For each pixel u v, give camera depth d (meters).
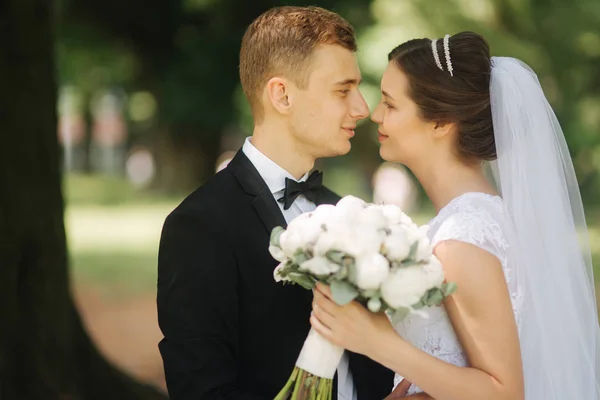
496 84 2.50
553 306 2.45
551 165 2.52
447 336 2.39
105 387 5.10
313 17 2.61
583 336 2.51
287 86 2.60
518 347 2.27
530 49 15.58
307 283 2.23
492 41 15.19
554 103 18.14
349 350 2.47
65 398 4.67
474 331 2.26
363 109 2.65
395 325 2.44
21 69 4.73
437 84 2.47
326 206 2.21
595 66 18.30
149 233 17.38
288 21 2.61
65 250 4.89
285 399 2.34
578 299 2.54
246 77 2.69
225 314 2.46
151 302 10.38
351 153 21.62
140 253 14.50
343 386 2.65
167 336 2.47
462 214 2.36
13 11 4.73
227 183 2.62
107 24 17.50
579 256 2.55
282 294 2.53
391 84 2.56
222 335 2.45
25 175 4.70
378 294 2.10
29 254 4.66
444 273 2.28
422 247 2.14
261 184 2.62
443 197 2.56
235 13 16.44
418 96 2.50
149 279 11.91
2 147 4.66
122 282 11.66
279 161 2.68
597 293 9.37
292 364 2.51
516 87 2.52
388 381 2.75
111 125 42.22
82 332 5.15
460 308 2.27
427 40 2.57
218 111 18.58
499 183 2.67
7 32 4.73
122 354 7.98
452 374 2.22
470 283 2.26
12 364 4.52
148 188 26.02
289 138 2.66
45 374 4.61
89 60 21.97
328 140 2.63
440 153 2.56
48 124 4.84
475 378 2.23
